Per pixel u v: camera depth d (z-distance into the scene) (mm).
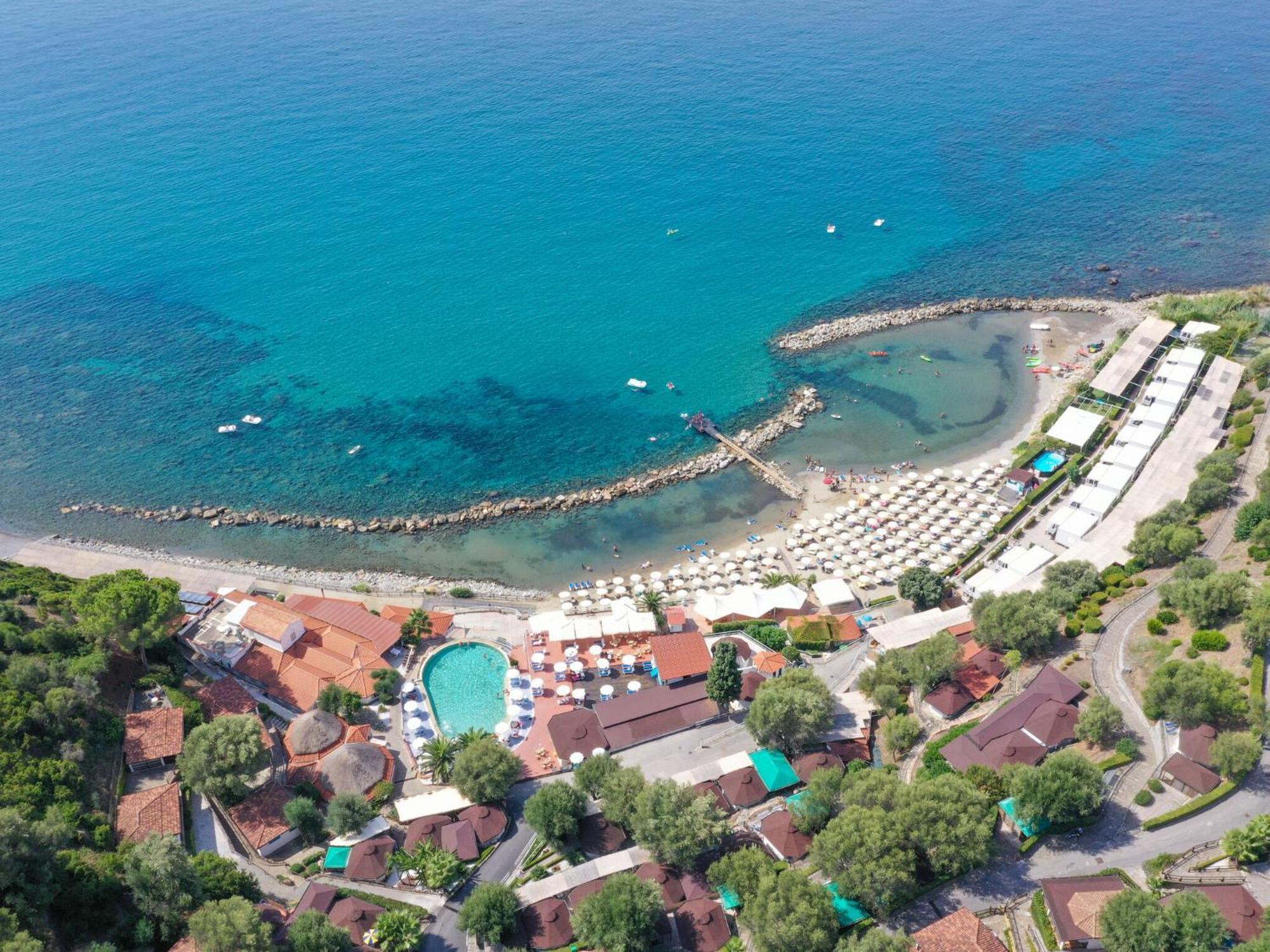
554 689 129500
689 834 96750
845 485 172125
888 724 113000
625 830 104625
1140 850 95625
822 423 191750
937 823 92562
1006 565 143625
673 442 189000
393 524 168875
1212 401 173000
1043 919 89375
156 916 90938
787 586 142375
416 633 135625
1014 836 98938
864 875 89875
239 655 131500
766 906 88438
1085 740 108438
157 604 123688
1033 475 164875
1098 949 87062
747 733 119750
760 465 179000
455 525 169000
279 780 113562
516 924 94062
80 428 196000
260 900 96875
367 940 92500
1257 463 155125
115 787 107938
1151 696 107875
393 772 115375
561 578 156000
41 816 96938
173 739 113312
